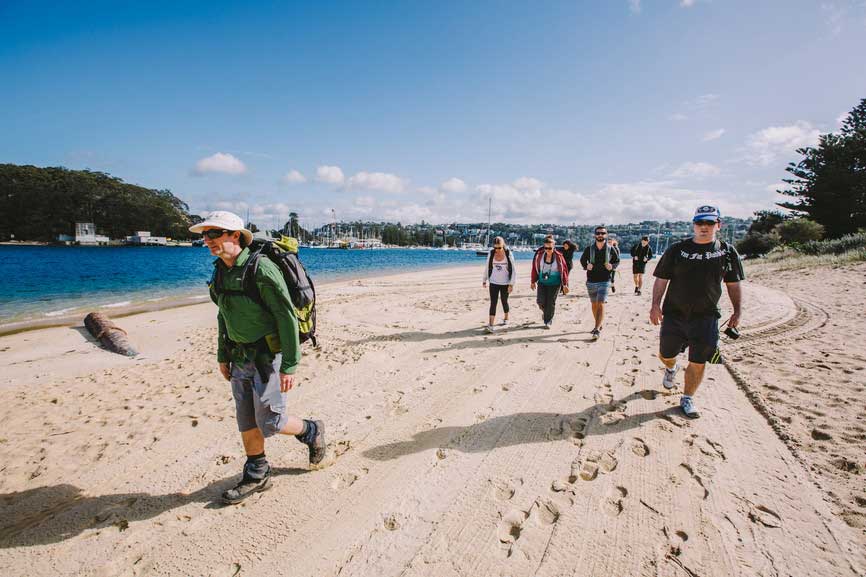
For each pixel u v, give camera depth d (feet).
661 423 12.46
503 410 14.01
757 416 12.59
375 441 12.19
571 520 8.48
